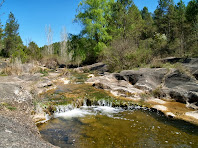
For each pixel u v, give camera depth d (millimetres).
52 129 5164
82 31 23969
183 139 4590
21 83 9406
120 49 14875
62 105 6887
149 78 9805
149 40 18938
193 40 13281
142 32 25453
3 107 5129
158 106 7145
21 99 6320
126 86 9734
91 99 8023
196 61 9570
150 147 4184
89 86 11109
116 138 4641
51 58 31469
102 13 23516
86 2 23266
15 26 38906
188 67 9312
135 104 7441
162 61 12086
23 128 4000
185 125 5461
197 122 5547
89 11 23469
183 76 8773
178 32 20641
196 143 4375
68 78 14203
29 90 7984
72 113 6734
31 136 3719
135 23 21766
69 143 4344
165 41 17438
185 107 7043
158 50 15594
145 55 14016
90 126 5449
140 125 5531
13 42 36500
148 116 6332
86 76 15945
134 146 4238
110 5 24344
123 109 7273
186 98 7566
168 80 9156
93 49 23641
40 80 10781
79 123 5688
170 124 5582
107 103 7781
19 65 14250
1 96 6066
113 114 6609
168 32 26094
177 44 15031
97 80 12008
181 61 10797
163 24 26656
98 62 23422
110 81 11172
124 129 5223
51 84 10680
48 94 8602
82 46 24266
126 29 21453
